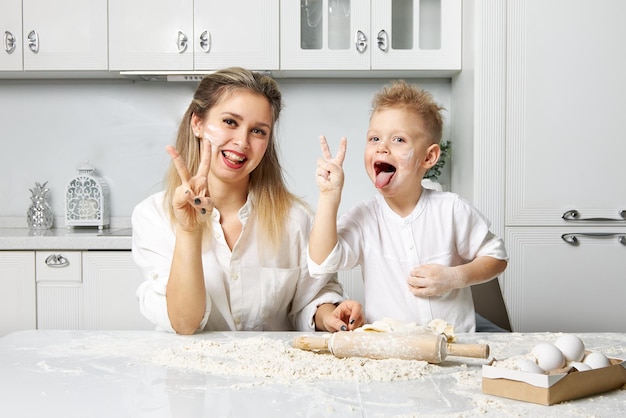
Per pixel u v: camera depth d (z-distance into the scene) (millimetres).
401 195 1502
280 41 2838
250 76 1493
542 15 2617
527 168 2645
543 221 2652
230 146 1456
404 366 1040
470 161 2725
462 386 961
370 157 1482
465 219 1526
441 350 1056
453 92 3059
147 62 2854
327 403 878
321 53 2842
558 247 2648
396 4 2891
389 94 1484
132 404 874
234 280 1530
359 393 923
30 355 1149
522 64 2631
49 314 2672
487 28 2621
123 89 3164
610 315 2656
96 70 2869
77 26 2855
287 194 1606
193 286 1308
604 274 2650
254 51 2838
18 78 3143
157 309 1386
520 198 2646
